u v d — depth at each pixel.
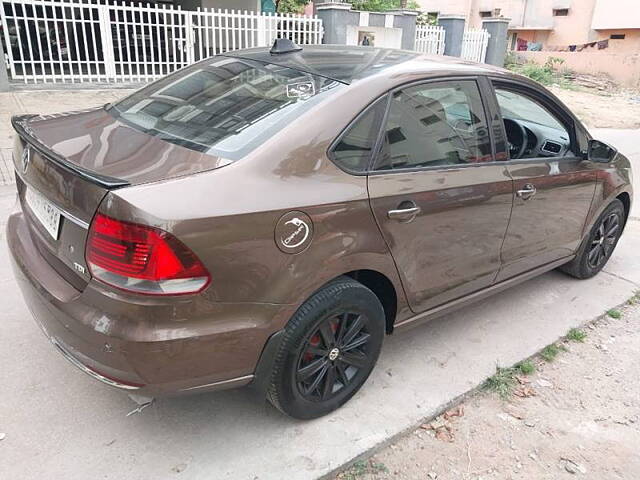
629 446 2.74
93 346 2.05
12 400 2.67
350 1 17.16
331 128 2.43
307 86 2.63
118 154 2.32
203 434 2.56
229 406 2.76
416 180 2.68
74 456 2.38
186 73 3.18
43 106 8.18
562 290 4.29
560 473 2.55
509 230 3.30
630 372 3.34
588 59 25.17
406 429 2.69
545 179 3.44
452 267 3.02
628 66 23.97
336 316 2.51
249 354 2.23
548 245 3.73
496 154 3.18
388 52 3.18
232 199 2.09
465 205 2.91
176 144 2.39
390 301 2.84
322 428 2.65
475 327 3.66
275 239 2.17
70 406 2.67
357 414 2.76
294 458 2.46
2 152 6.38
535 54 26.33
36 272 2.38
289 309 2.29
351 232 2.42
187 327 2.05
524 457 2.63
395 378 3.06
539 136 3.66
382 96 2.63
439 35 14.22
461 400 2.96
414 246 2.73
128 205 1.93
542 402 3.02
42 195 2.35
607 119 14.14
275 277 2.21
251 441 2.54
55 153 2.24
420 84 2.81
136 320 1.99
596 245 4.39
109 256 1.99
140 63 10.05
